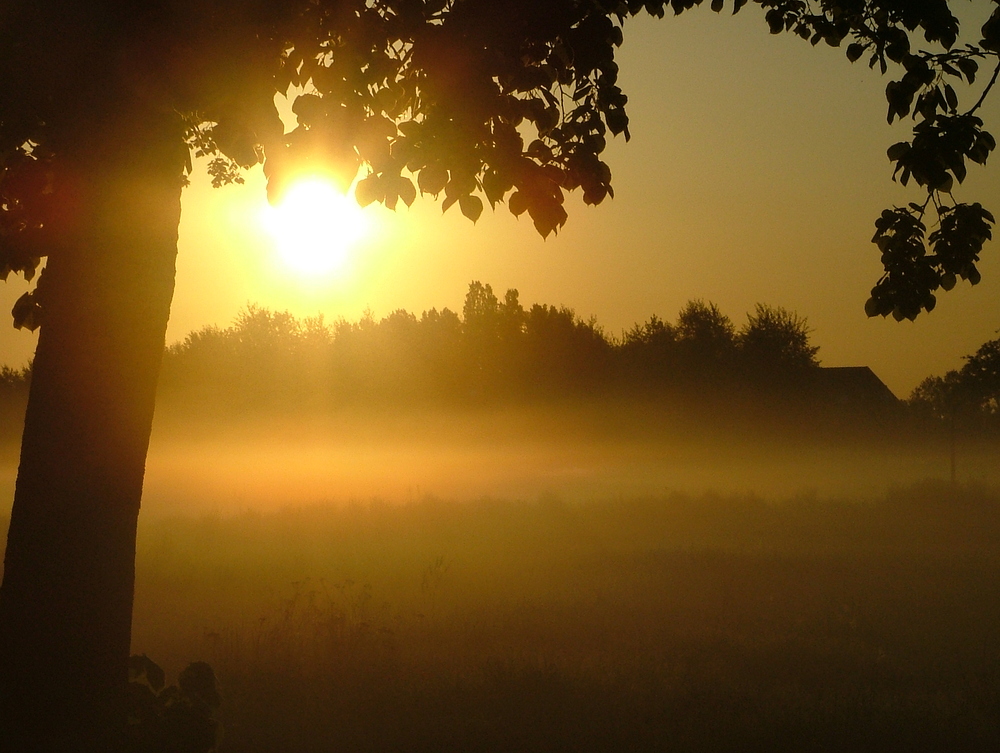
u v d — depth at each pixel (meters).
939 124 4.89
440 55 3.93
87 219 3.77
